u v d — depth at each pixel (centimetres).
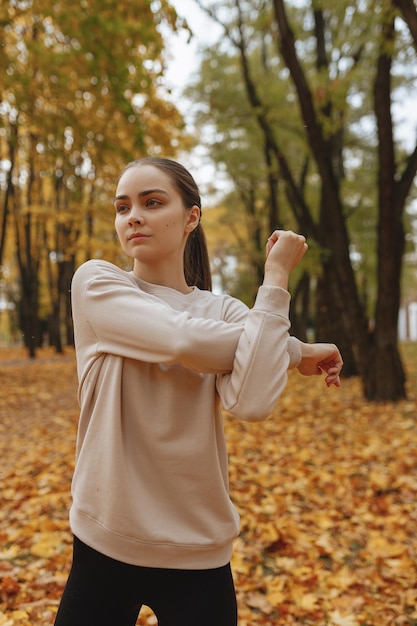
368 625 238
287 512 369
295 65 754
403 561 290
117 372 109
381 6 662
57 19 625
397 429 636
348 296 848
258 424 699
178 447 109
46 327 3344
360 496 405
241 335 104
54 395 1060
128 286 114
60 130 762
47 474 456
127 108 680
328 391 991
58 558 288
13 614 227
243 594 258
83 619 109
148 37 621
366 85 1012
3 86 709
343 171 1371
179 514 109
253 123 1138
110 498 106
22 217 1900
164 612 110
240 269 2631
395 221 810
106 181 1008
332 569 291
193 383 112
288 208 1691
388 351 830
